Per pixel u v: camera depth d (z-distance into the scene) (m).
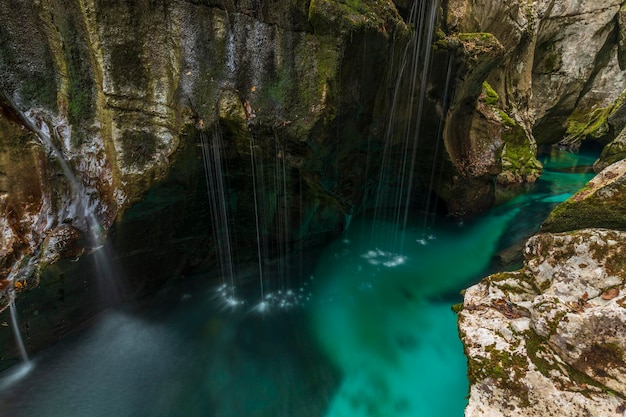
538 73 14.23
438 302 5.44
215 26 3.87
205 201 4.72
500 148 8.49
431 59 5.90
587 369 2.66
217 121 4.06
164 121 3.97
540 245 3.47
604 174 3.33
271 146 4.34
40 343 3.97
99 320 4.44
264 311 5.09
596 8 12.46
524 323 3.15
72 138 3.91
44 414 3.55
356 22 3.95
